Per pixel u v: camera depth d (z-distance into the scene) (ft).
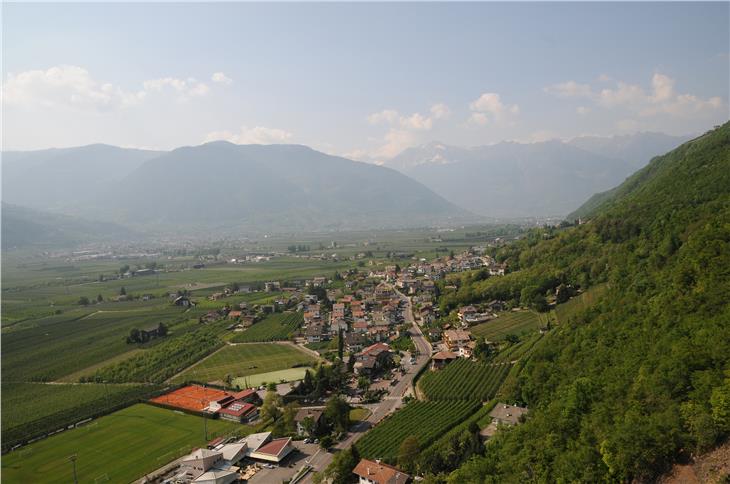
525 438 355.36
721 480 209.05
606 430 290.97
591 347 455.22
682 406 253.65
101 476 434.30
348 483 396.78
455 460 387.96
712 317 334.65
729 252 394.52
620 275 612.29
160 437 510.99
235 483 415.44
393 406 567.59
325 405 576.61
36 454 481.05
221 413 565.12
